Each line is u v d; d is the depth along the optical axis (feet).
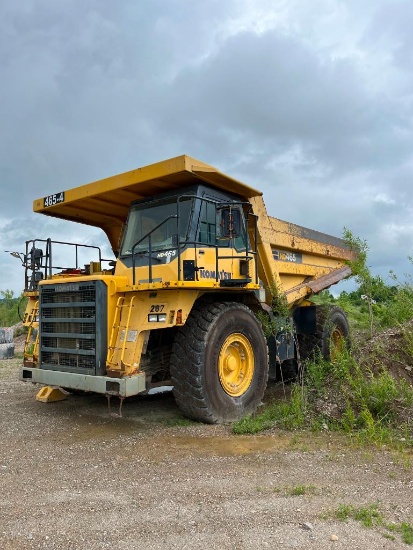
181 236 19.93
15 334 62.08
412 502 11.48
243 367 21.45
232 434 18.07
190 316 19.63
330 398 20.02
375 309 32.37
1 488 12.71
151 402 23.94
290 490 12.26
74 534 9.95
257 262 22.82
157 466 14.46
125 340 18.74
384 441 16.30
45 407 23.02
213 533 9.91
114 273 22.81
